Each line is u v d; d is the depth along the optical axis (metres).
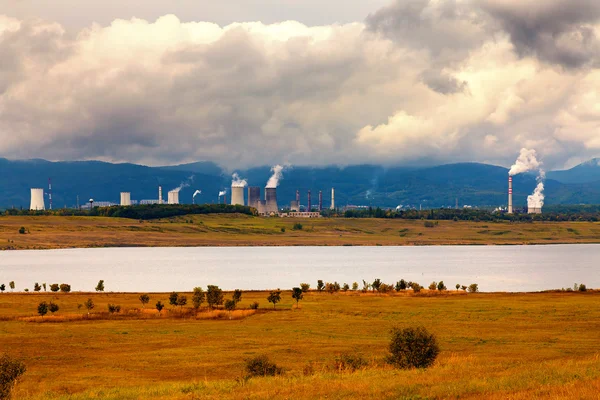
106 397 101.81
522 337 188.25
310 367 137.38
